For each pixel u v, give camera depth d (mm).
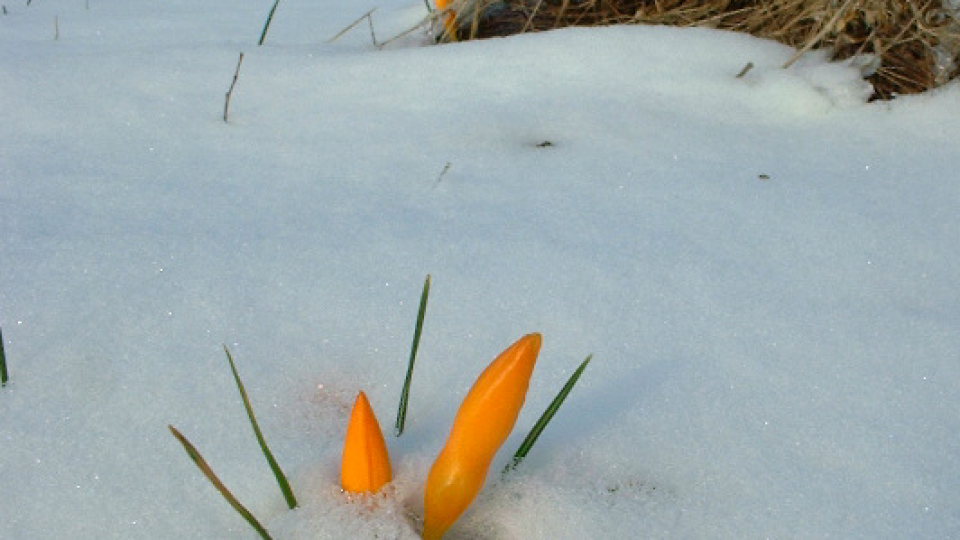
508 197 611
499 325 526
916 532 457
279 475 451
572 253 567
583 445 480
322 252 562
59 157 634
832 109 690
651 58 743
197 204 596
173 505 459
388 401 496
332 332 521
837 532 457
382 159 641
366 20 896
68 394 493
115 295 533
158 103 686
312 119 676
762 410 496
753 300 547
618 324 530
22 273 542
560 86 714
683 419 491
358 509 455
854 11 711
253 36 849
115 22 883
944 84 703
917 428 492
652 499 464
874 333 532
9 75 708
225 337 517
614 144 658
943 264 573
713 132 670
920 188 626
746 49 753
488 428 436
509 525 458
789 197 617
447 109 686
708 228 591
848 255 577
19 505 458
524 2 845
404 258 560
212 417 487
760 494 467
